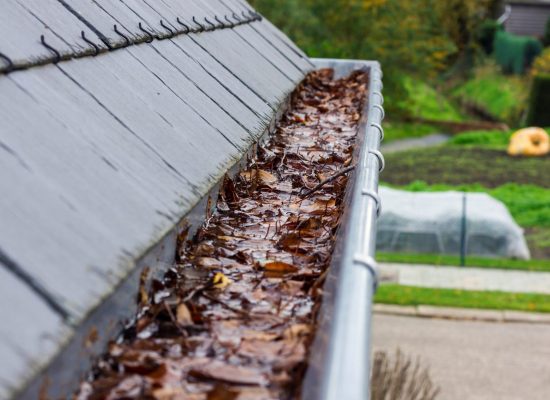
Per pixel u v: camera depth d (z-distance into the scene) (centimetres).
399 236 1634
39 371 121
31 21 221
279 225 261
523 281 1481
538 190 2125
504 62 4331
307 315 190
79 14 257
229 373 155
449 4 4106
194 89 298
